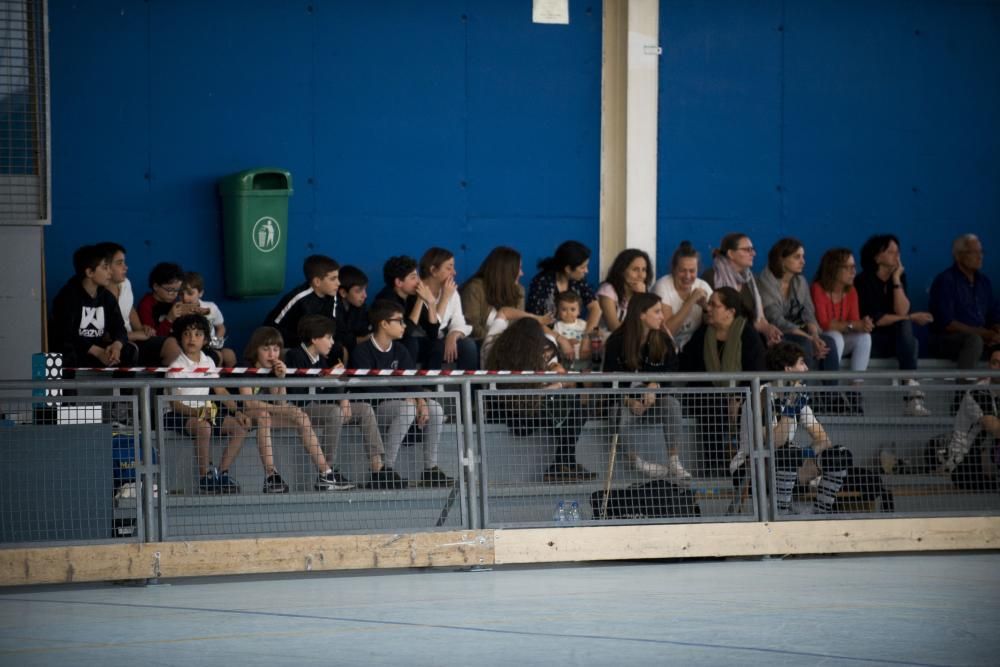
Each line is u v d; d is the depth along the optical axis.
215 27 18.83
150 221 18.59
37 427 13.34
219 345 17.47
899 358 19.75
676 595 12.30
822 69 21.33
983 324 20.53
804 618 11.01
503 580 13.44
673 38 20.59
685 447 14.93
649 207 20.53
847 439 15.41
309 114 19.27
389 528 14.16
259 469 13.95
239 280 18.31
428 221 19.84
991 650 9.70
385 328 16.22
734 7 20.88
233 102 18.92
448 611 11.45
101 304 16.39
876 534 15.17
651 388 14.61
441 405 14.35
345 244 19.48
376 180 19.59
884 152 21.62
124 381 13.43
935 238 21.84
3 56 15.13
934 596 12.22
